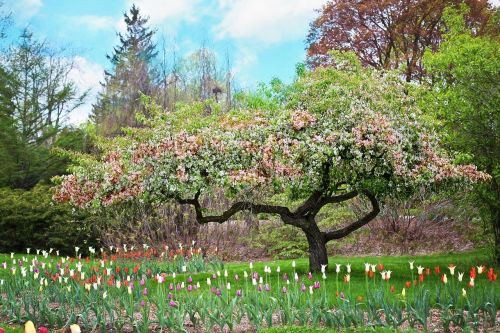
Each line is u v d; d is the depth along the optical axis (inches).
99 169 532.1
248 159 472.7
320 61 1253.7
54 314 339.3
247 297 343.0
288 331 292.0
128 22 1978.3
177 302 355.9
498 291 381.7
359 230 811.4
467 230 725.3
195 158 468.1
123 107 1315.2
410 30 1154.7
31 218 810.8
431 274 490.0
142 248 761.0
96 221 782.5
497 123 515.5
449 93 545.0
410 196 540.4
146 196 496.7
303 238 778.2
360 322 303.9
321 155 447.5
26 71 1280.8
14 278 434.0
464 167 488.4
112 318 326.3
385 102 504.4
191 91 1464.1
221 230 782.5
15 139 1130.7
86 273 490.9
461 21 665.6
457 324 292.7
